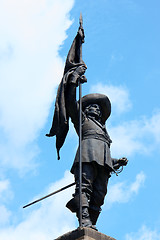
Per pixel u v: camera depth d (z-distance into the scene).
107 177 19.20
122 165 20.08
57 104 19.34
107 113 20.30
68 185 19.03
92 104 20.08
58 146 19.75
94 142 19.05
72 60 20.14
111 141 19.84
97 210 18.94
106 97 20.25
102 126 19.75
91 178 18.66
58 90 19.48
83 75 19.72
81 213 17.77
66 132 19.62
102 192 18.95
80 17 20.77
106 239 17.61
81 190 18.05
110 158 19.17
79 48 20.27
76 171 18.81
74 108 19.39
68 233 17.58
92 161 18.66
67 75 19.50
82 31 20.53
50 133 19.48
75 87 19.41
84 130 19.44
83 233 17.28
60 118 19.20
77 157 18.89
